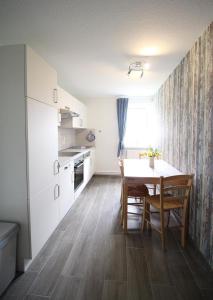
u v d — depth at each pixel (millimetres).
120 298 1542
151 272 1824
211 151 1868
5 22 1844
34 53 1805
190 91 2428
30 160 1753
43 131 2027
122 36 2119
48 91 2150
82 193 4062
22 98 1673
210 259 1900
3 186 1763
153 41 2232
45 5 1598
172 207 2238
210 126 1883
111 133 5629
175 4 1592
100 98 5598
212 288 1647
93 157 5398
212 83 1844
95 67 3096
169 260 1997
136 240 2357
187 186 2191
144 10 1669
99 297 1549
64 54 2594
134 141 5645
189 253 2115
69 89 4613
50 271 1825
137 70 2943
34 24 1884
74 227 2662
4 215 1783
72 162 3271
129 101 5488
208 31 1915
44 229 2088
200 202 2119
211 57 1858
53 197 2344
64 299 1527
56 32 2039
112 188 4422
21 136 1700
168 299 1536
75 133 5676
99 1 1554
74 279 1730
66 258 2012
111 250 2156
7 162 1738
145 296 1562
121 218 2826
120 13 1714
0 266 1514
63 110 3387
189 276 1780
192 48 2352
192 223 2330
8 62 1668
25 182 1732
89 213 3111
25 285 1658
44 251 2127
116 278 1747
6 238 1556
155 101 4930
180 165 2816
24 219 1765
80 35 2102
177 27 1938
